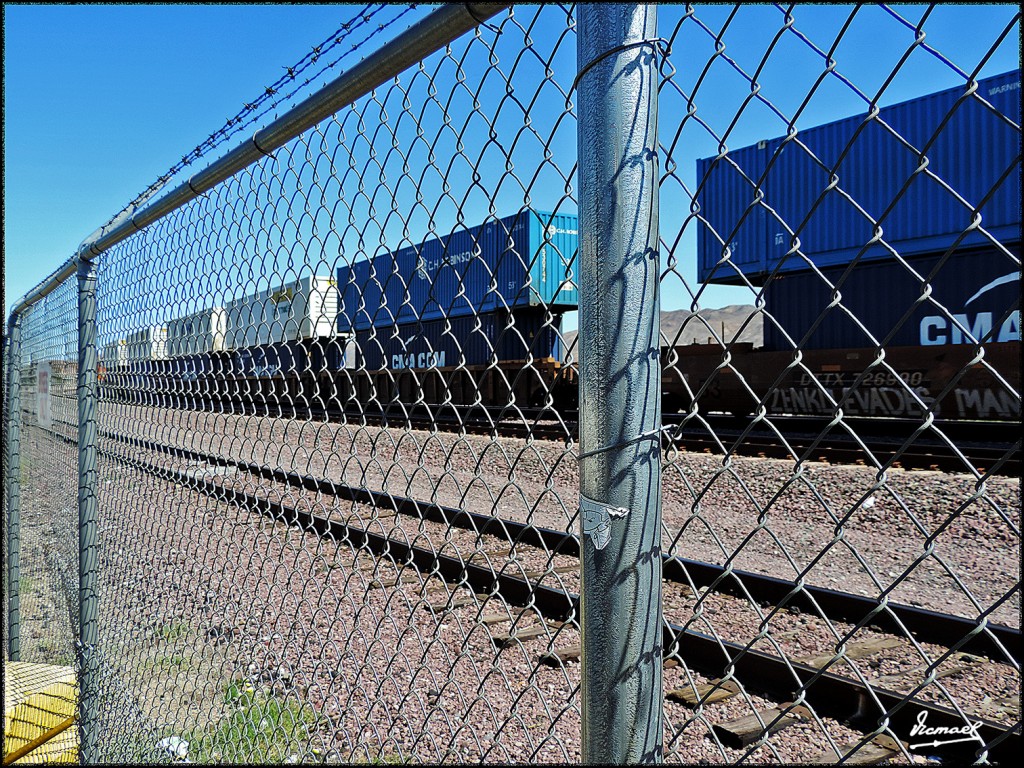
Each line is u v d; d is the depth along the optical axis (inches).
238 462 97.1
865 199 417.4
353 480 329.1
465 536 245.0
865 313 437.4
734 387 491.8
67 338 178.1
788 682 132.4
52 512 230.4
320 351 75.9
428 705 120.1
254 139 81.0
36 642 197.2
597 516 39.3
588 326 39.8
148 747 112.2
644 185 38.3
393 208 63.1
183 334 108.0
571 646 147.8
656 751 38.9
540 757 103.2
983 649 145.9
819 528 250.8
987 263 379.2
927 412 32.7
